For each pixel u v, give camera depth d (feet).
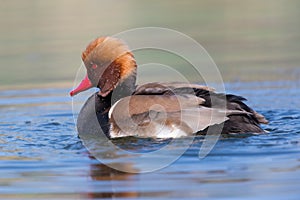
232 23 86.22
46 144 40.40
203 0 105.60
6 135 43.16
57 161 36.65
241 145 37.17
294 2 101.30
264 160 34.78
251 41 75.61
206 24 85.92
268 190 31.04
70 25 85.71
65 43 76.33
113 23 84.53
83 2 105.19
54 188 32.68
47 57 71.51
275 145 36.91
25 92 57.72
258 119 39.93
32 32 83.92
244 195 30.63
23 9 100.73
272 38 76.84
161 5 100.73
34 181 33.78
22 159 37.27
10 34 84.07
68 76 63.21
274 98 51.49
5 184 33.50
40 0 108.58
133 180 33.35
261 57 67.62
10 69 67.36
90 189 32.40
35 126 45.73
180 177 33.27
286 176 32.58
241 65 64.34
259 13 93.45
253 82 57.41
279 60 65.77
